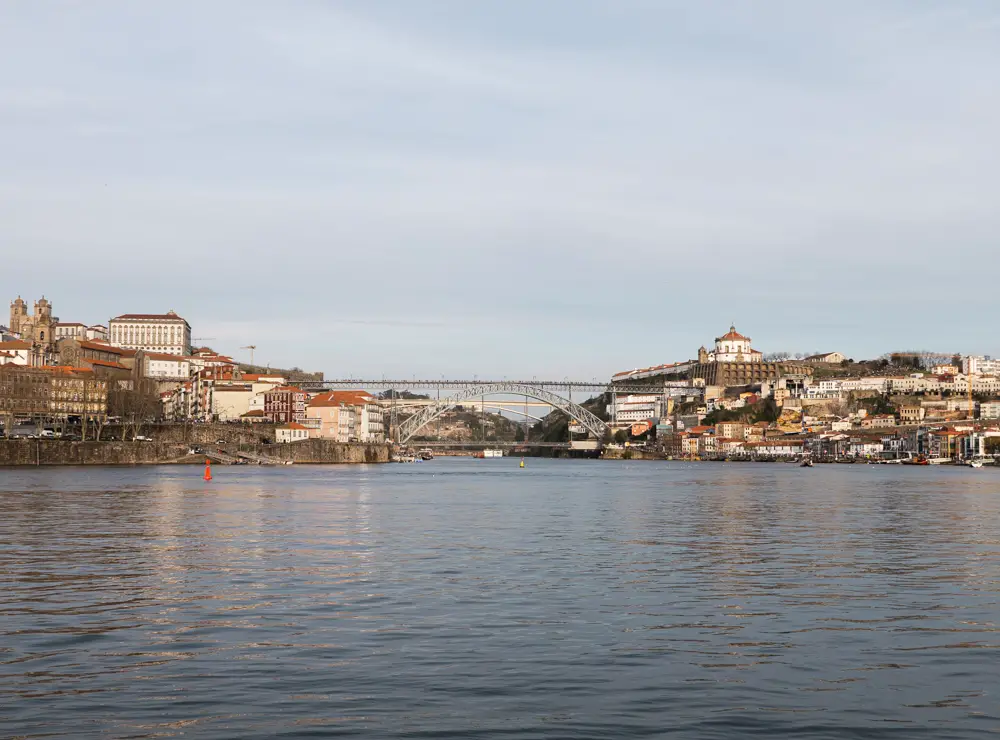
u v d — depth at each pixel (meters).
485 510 99.06
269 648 34.91
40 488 126.12
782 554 61.78
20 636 36.47
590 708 28.56
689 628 38.69
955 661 33.84
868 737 26.45
